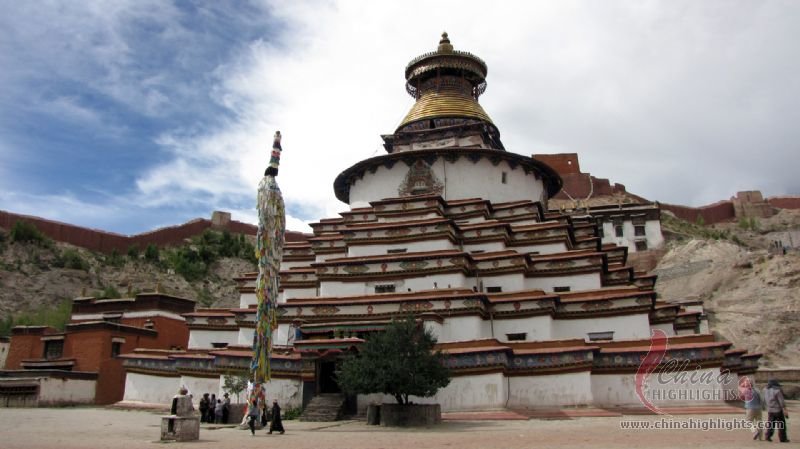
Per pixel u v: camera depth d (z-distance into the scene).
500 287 27.47
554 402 22.34
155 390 28.73
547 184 38.47
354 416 22.89
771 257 60.59
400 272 27.50
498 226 29.80
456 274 26.81
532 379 22.83
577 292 26.28
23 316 55.59
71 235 71.62
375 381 19.27
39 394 31.64
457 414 21.81
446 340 24.78
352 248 30.11
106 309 42.38
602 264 27.77
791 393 36.06
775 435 14.95
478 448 12.97
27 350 39.09
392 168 34.84
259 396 20.53
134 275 69.75
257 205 23.12
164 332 40.66
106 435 16.98
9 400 32.12
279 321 26.67
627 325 25.12
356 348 22.73
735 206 123.12
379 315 25.66
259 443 14.98
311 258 34.06
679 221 112.19
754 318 52.75
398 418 19.61
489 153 34.09
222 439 16.22
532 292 26.11
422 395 19.73
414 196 32.81
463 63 39.28
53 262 66.00
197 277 74.19
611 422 19.06
